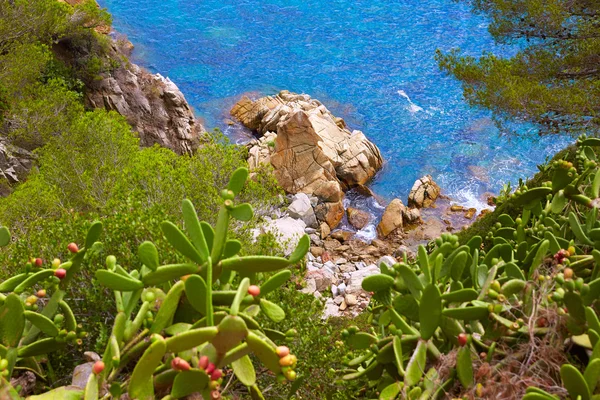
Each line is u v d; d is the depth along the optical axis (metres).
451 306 3.02
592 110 11.44
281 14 35.44
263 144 24.53
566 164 4.03
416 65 31.05
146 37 33.50
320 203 21.84
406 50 32.16
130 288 2.73
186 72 31.22
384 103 28.69
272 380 4.14
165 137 26.47
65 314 2.90
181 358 2.50
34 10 20.22
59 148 15.16
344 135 24.31
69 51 25.02
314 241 20.56
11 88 17.91
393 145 26.09
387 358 3.09
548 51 12.72
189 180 11.09
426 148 25.84
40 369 3.13
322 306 5.52
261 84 30.36
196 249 2.80
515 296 2.91
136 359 3.13
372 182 24.02
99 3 35.97
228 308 2.80
